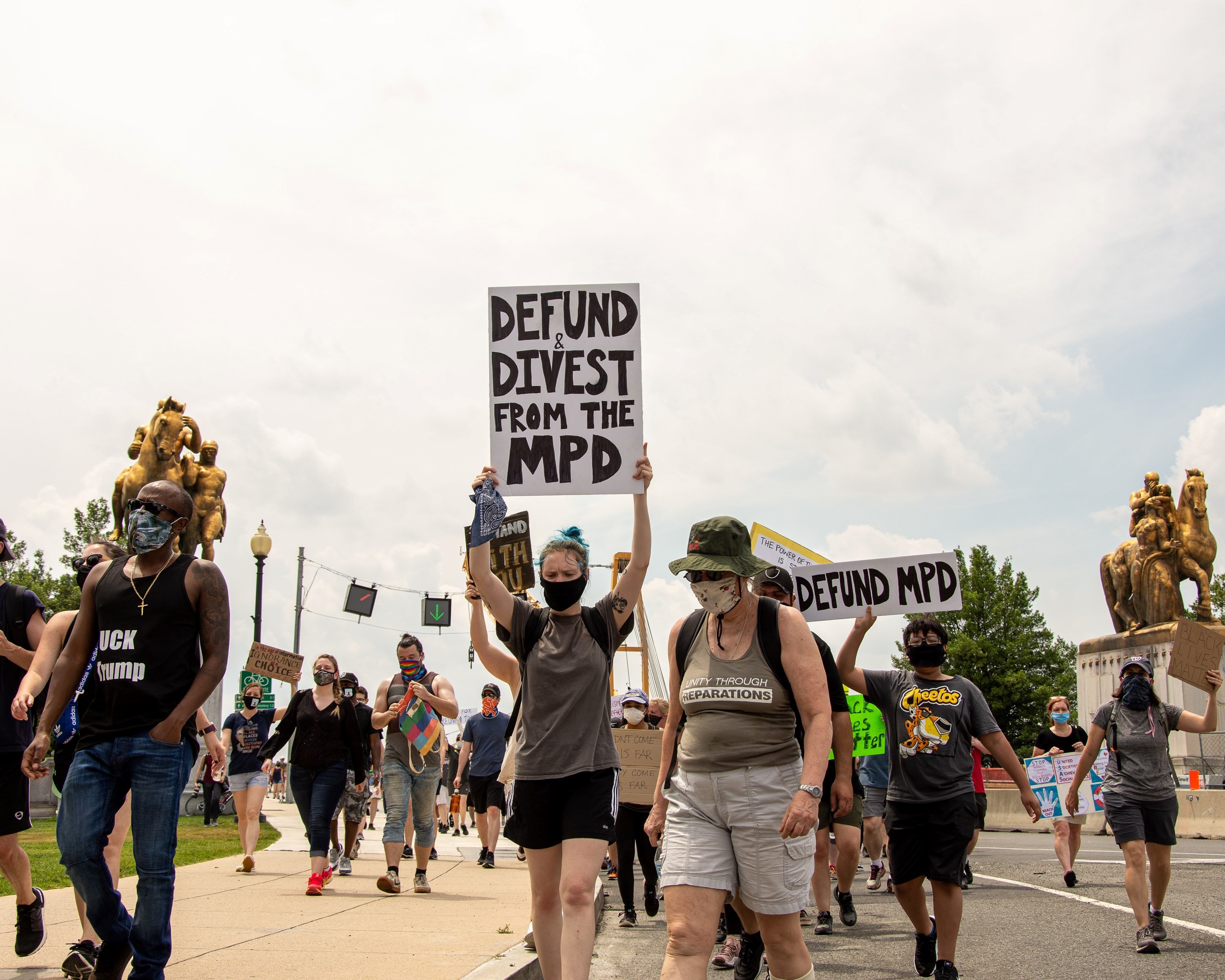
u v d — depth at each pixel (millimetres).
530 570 6496
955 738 6250
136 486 21438
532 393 6035
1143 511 29406
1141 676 7992
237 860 13000
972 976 6734
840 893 9016
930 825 6215
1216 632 8242
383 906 8891
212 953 6410
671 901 4254
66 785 4730
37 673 5504
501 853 15867
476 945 6805
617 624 5199
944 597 9281
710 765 4312
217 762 6270
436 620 29125
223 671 4875
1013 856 16219
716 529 4496
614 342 6074
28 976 5590
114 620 4816
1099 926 8758
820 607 9508
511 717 5402
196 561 4941
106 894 4742
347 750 9898
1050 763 12711
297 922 7773
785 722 4363
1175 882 12195
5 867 5656
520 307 6117
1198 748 25656
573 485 5941
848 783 5418
